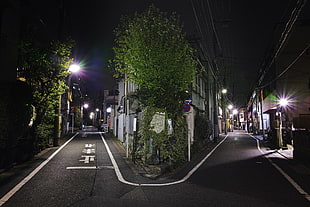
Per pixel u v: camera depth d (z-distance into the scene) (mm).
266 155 16641
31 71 14000
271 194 7156
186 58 12883
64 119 34719
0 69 12508
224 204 6234
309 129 13484
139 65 11844
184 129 13305
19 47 13250
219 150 20000
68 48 16297
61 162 12328
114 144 22125
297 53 25062
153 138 11805
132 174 9789
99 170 10422
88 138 29359
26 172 9836
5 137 10273
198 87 25047
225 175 9906
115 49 12469
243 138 35188
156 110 12008
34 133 14398
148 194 7070
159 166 10852
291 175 9930
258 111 43312
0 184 7949
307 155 12594
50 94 15344
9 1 13031
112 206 5957
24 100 11875
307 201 6512
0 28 12641
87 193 7016
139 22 12227
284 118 24531
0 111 10195
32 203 6121
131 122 16672
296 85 24688
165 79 12016
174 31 12477
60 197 6617
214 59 25953
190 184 8336
